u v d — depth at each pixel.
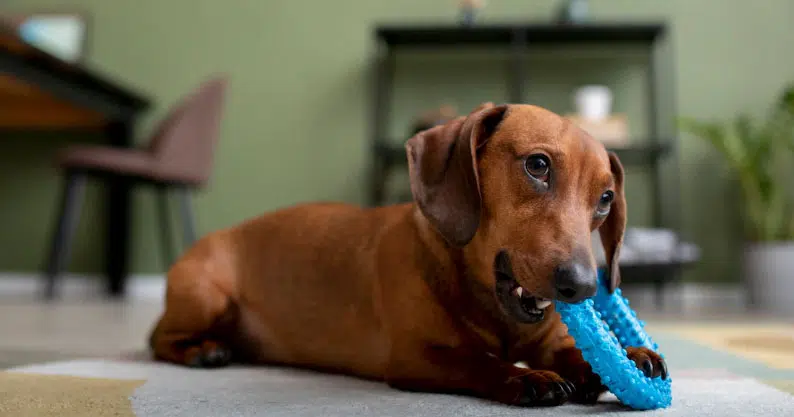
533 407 1.04
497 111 1.16
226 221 4.59
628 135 4.32
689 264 3.81
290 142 4.60
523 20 4.43
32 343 1.98
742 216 4.22
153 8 4.75
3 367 1.49
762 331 2.44
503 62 4.44
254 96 4.64
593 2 4.41
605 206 1.13
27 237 4.69
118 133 4.43
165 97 4.70
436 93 4.47
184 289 1.53
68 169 3.67
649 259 3.63
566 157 1.06
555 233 1.01
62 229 3.70
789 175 4.16
